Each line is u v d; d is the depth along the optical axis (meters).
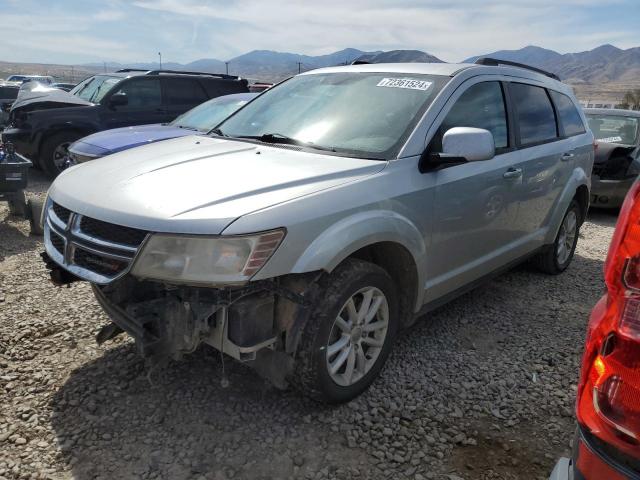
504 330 4.10
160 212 2.50
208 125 7.59
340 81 4.04
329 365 2.86
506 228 4.14
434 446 2.74
